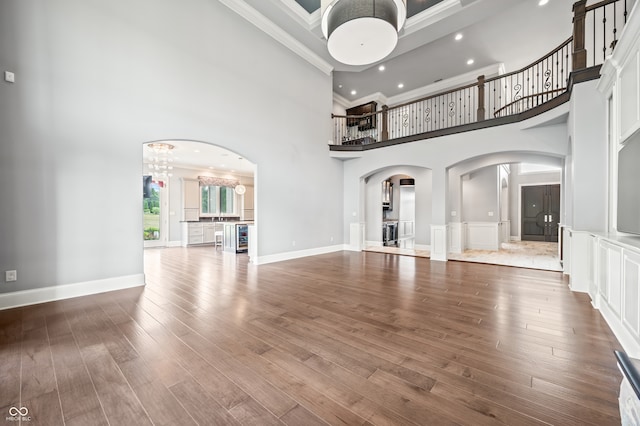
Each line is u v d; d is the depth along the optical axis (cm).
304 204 673
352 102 998
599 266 294
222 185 1088
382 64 745
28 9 311
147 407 152
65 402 156
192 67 453
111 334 242
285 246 628
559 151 472
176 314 291
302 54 658
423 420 142
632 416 86
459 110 827
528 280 439
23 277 312
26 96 311
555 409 149
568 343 226
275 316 287
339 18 322
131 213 390
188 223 948
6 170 300
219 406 153
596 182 345
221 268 538
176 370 188
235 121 516
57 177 331
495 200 790
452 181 752
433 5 532
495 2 500
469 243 826
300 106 657
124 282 386
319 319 279
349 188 788
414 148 658
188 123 447
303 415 146
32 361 198
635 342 201
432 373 184
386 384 173
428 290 384
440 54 699
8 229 303
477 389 167
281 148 611
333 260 623
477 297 352
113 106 371
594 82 342
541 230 1043
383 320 277
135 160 392
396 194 1098
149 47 404
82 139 348
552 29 600
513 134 517
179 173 985
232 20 511
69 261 342
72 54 340
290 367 192
